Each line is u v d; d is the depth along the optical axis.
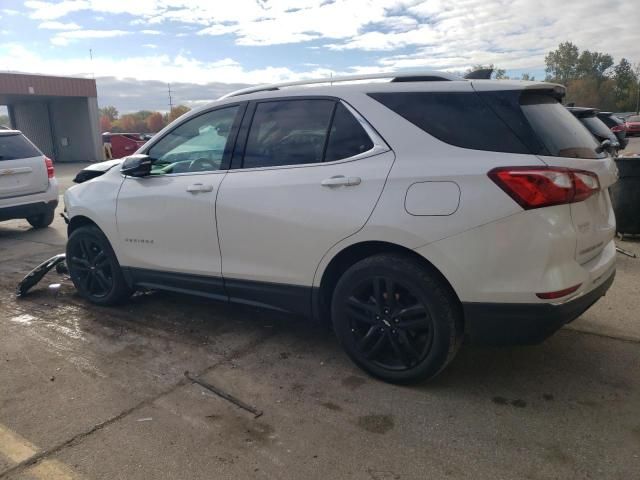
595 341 3.81
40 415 3.02
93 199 4.56
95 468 2.55
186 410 3.04
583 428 2.77
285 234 3.41
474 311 2.86
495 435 2.73
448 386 3.23
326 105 3.40
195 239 3.90
